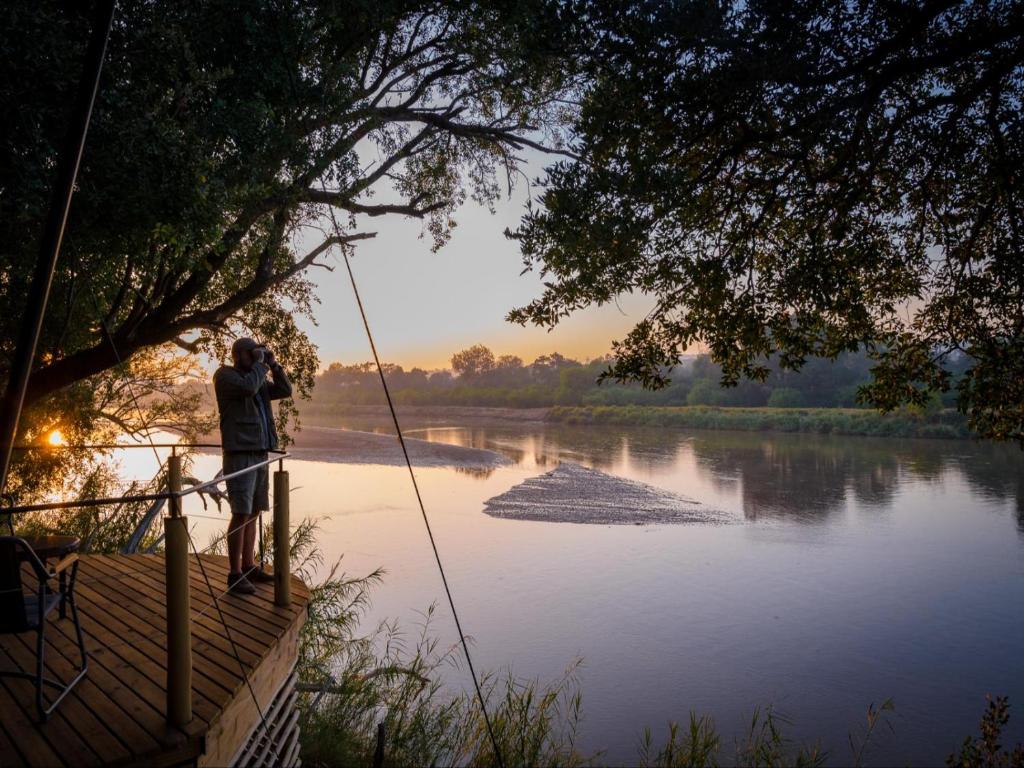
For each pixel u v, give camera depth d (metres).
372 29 9.12
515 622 13.34
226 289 11.30
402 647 11.80
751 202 7.54
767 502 28.27
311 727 7.45
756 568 17.77
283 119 8.14
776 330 7.47
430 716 8.38
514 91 10.34
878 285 7.84
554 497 28.84
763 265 7.63
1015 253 6.46
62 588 4.13
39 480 10.84
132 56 6.52
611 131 7.06
